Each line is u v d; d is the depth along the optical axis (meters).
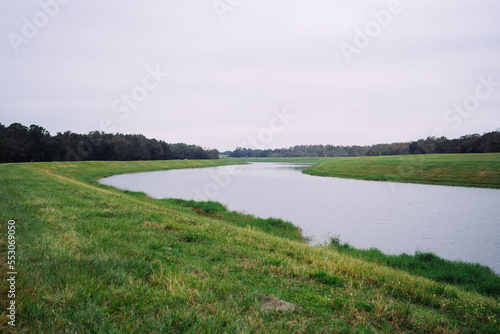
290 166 131.38
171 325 3.63
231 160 198.00
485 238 16.73
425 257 12.27
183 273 5.57
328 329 4.01
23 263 4.97
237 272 6.36
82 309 3.65
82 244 6.76
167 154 159.00
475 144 96.12
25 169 38.56
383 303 5.12
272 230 17.53
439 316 5.10
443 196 34.28
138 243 7.72
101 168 78.56
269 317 4.15
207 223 13.08
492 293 8.85
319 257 8.74
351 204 28.80
